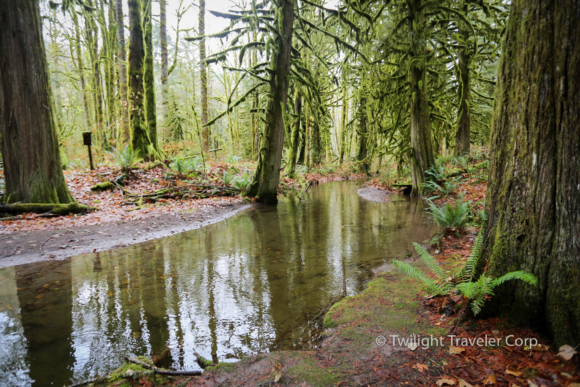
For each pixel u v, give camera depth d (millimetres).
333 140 44344
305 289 4293
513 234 2832
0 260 5363
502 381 2152
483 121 19062
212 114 30031
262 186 12438
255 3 10594
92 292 4223
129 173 12086
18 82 7910
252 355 2807
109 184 11070
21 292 4211
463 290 2854
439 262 4949
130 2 14078
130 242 6648
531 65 2645
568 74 2430
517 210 2807
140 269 5121
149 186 11867
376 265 5180
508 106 2922
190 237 7219
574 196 2432
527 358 2344
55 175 8562
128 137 16609
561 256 2477
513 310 2762
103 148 19953
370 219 9125
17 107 7973
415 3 11469
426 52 12359
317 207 11539
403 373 2342
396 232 7438
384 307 3473
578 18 2369
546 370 2146
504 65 2967
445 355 2535
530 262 2680
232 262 5477
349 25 12812
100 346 2971
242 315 3588
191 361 2762
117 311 3689
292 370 2447
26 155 8148
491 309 2896
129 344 3008
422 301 3559
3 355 2814
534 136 2652
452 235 6504
